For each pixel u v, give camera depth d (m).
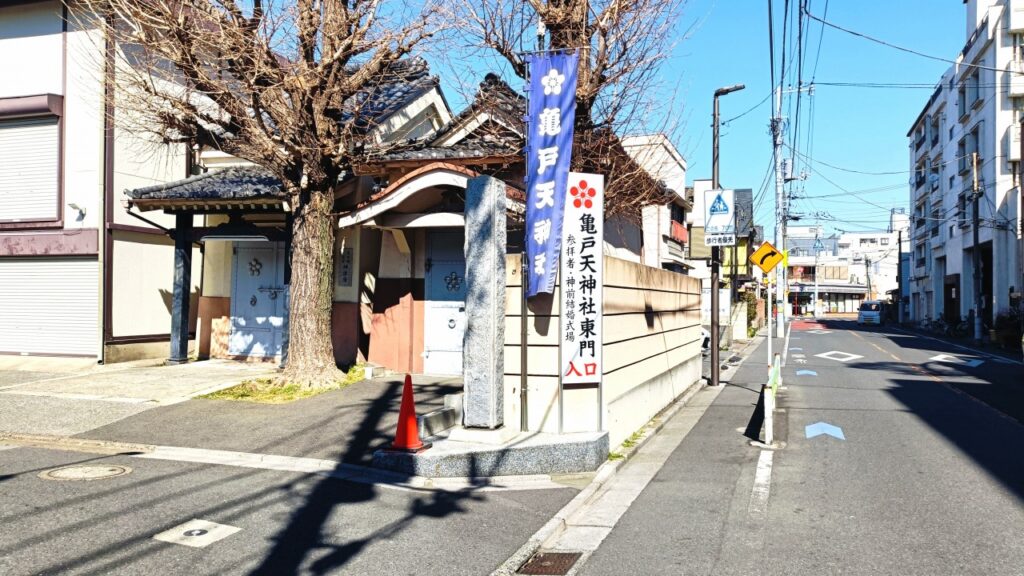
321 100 10.39
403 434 7.14
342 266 13.20
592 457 7.29
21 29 14.82
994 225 31.27
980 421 10.55
